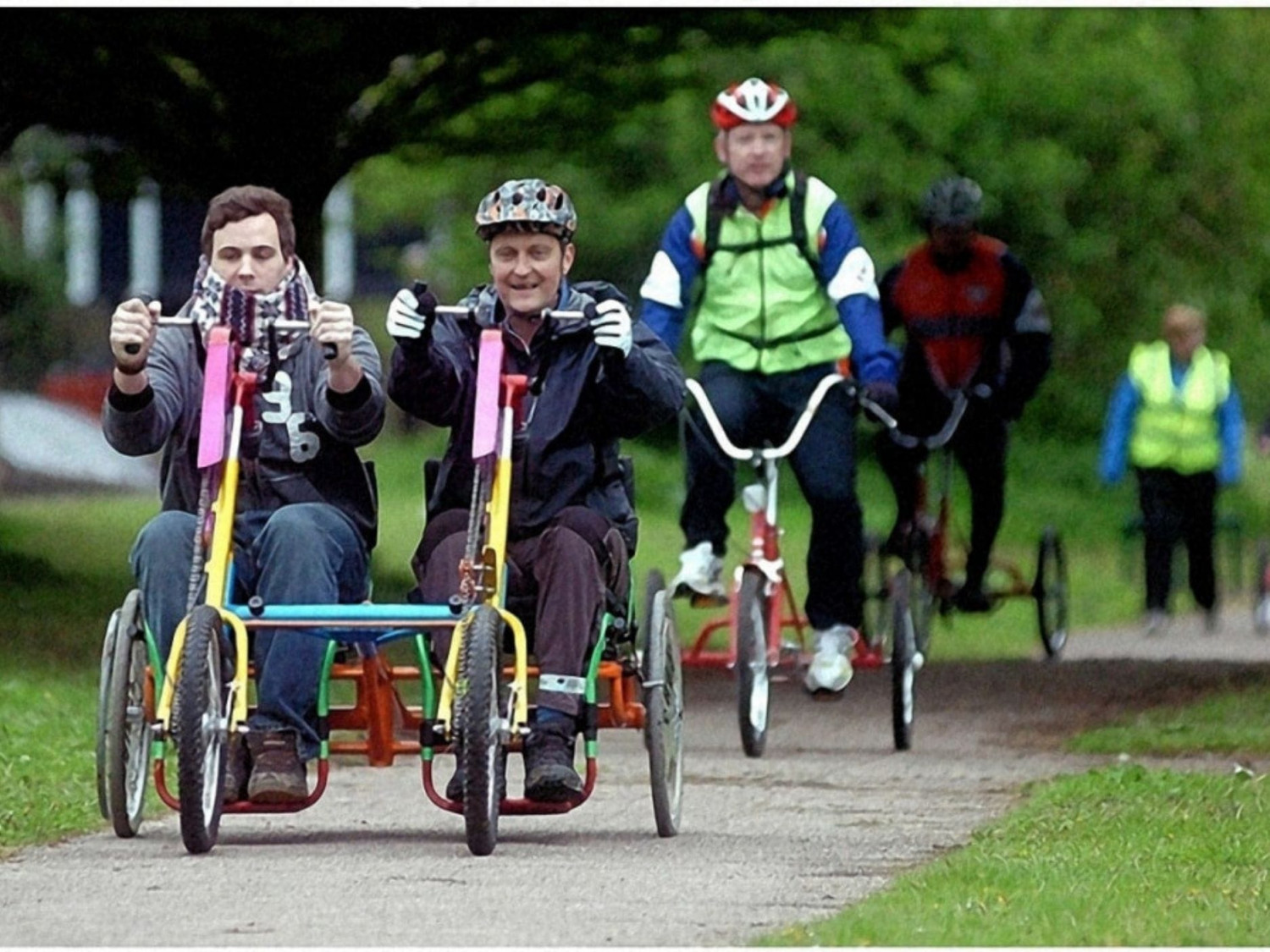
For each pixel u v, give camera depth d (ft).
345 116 201.05
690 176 382.42
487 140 215.10
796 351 118.21
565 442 85.66
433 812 94.79
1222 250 401.29
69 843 84.89
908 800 99.86
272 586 83.20
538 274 85.25
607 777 107.04
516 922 69.67
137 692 85.71
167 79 185.88
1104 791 97.40
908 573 120.26
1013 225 387.75
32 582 192.65
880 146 374.02
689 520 119.75
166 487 87.71
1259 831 86.79
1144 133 391.45
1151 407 206.69
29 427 385.70
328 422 84.74
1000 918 69.46
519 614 85.81
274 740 82.89
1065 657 186.19
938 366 141.49
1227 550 336.08
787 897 74.64
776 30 186.60
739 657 114.11
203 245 87.25
